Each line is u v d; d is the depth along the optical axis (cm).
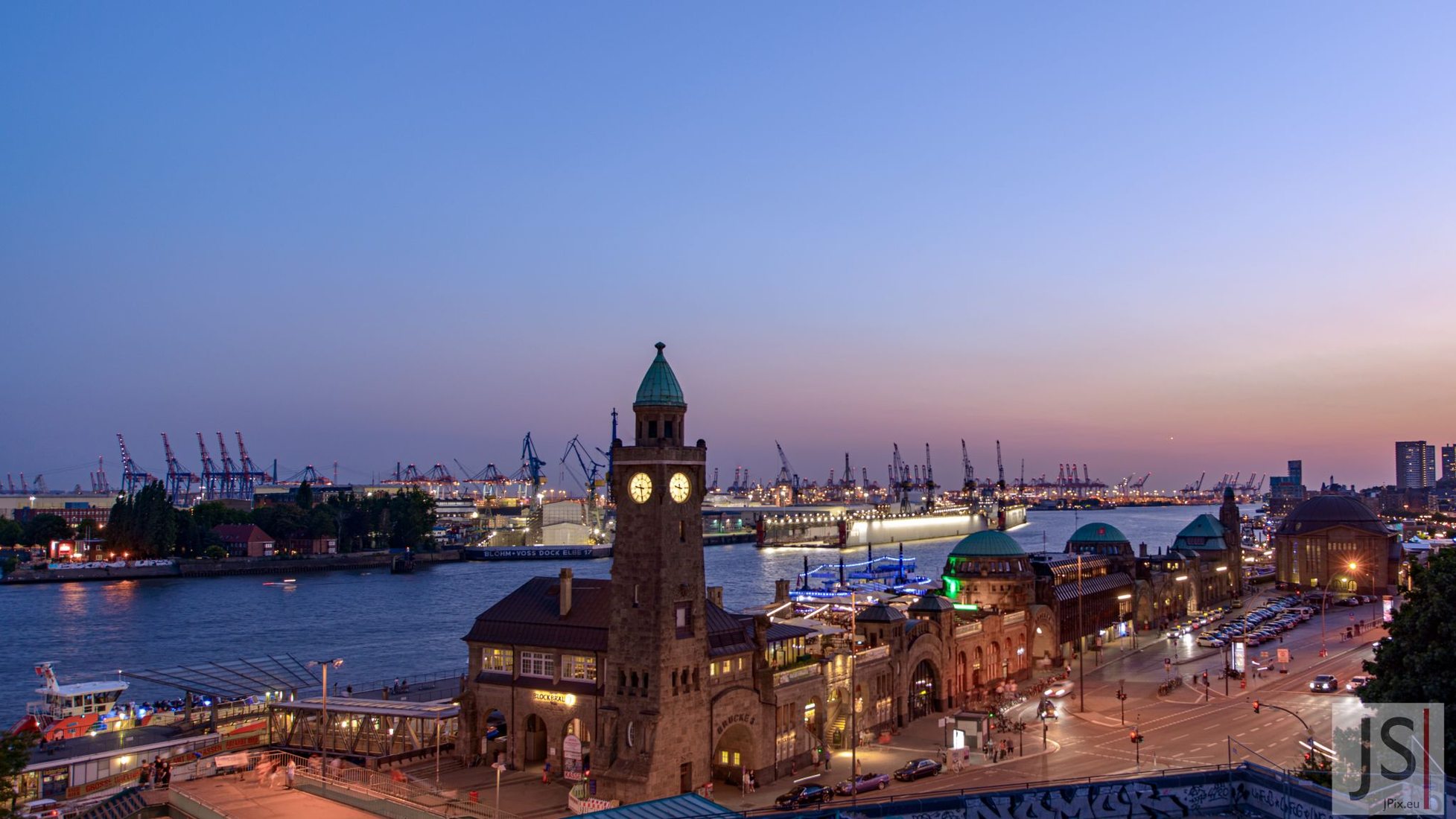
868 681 13638
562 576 11938
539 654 11775
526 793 10762
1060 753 12581
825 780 11581
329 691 16312
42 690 14562
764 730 11556
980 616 17225
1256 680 17525
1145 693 16538
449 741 12650
